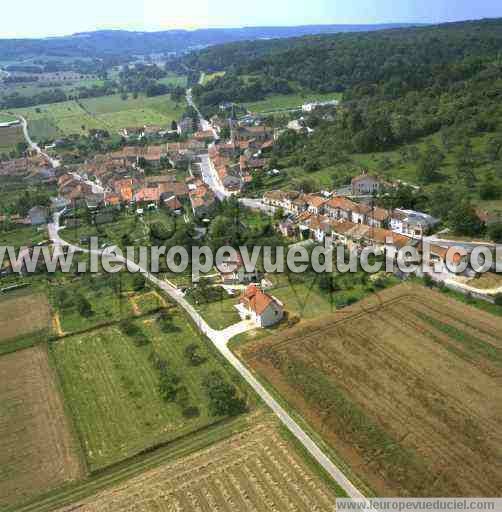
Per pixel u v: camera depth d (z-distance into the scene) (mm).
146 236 132750
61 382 77250
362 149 191375
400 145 192000
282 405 68875
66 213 157875
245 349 81250
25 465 62562
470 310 87250
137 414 69688
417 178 156250
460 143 175125
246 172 186750
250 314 90812
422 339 80312
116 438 65750
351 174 168875
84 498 57312
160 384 72250
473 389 68812
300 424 65375
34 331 92375
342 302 92250
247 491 56594
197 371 77250
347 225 119312
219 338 85125
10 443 66188
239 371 76312
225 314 92375
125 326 89688
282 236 125375
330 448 61406
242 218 140000
